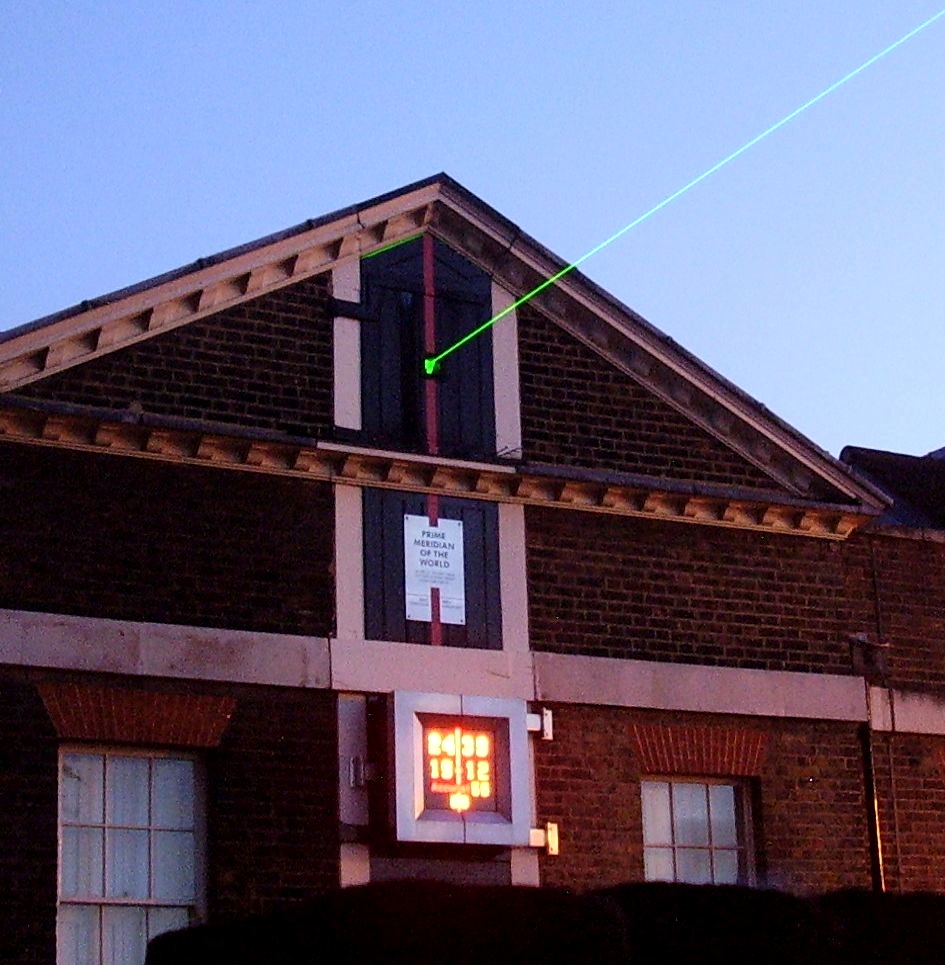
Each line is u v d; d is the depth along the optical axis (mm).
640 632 17672
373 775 16266
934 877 18234
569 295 17891
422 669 16688
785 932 13977
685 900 13938
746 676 17969
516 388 17656
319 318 17031
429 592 16922
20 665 15297
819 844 17859
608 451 17844
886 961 14383
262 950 13094
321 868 15938
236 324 16688
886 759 18422
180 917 15602
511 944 12836
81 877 15352
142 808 15719
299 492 16688
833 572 18719
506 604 17188
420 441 17125
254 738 16016
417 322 17422
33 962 14781
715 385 18266
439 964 12695
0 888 14820
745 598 18203
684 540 18125
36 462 15773
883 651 18688
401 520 16984
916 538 19203
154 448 16125
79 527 15766
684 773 17594
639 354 18141
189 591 16047
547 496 17562
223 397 16469
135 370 16203
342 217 17094
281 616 16328
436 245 17734
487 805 16453
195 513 16219
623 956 13102
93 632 15594
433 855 16359
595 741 17234
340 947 12766
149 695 15734
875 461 22938
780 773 17922
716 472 18297
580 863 16844
